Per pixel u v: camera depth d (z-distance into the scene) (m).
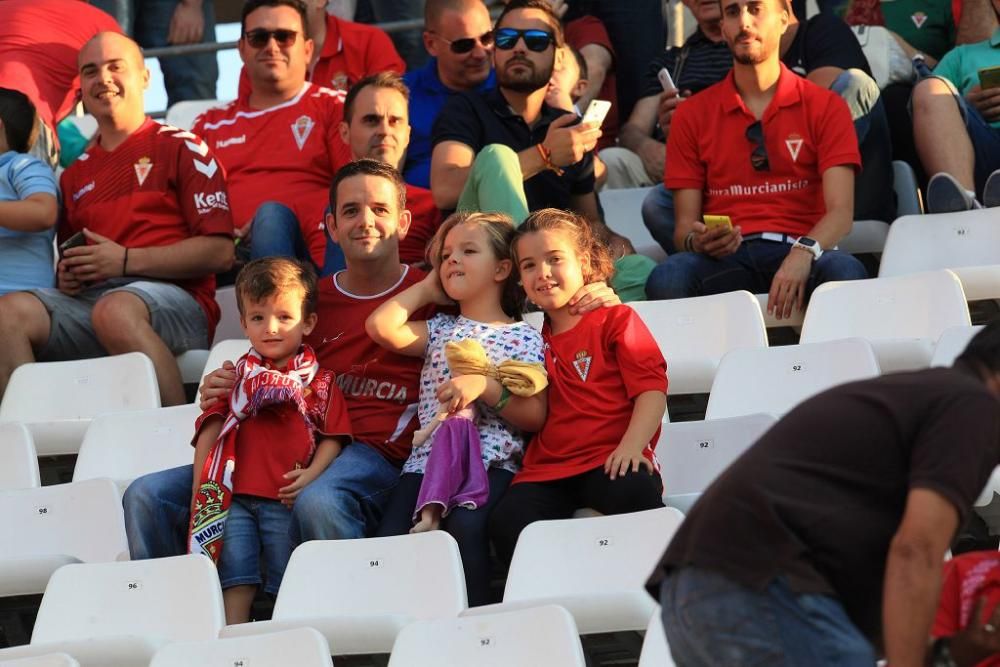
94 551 18.47
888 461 10.58
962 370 11.17
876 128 25.47
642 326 17.81
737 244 22.78
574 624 14.09
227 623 17.56
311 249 26.27
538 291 18.09
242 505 18.12
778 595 10.48
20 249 24.72
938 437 10.38
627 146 30.38
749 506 10.64
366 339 19.45
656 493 16.80
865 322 20.84
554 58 24.55
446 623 14.44
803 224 23.58
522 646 14.20
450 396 17.53
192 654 14.70
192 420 20.52
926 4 30.33
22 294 23.66
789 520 10.57
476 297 18.73
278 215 24.34
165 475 18.44
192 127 28.19
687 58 30.12
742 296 21.00
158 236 24.44
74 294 23.92
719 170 24.03
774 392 19.14
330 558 16.44
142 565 16.53
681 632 10.72
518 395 17.64
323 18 31.53
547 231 18.17
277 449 18.25
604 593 14.95
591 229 18.58
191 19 34.62
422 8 34.50
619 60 32.41
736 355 19.39
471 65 27.95
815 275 22.38
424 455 18.17
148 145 24.72
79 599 16.56
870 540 10.51
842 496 10.59
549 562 15.75
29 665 14.73
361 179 19.91
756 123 23.73
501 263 18.77
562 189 24.17
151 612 16.38
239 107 28.03
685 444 18.02
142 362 22.23
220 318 25.12
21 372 22.56
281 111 27.59
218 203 24.55
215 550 17.69
